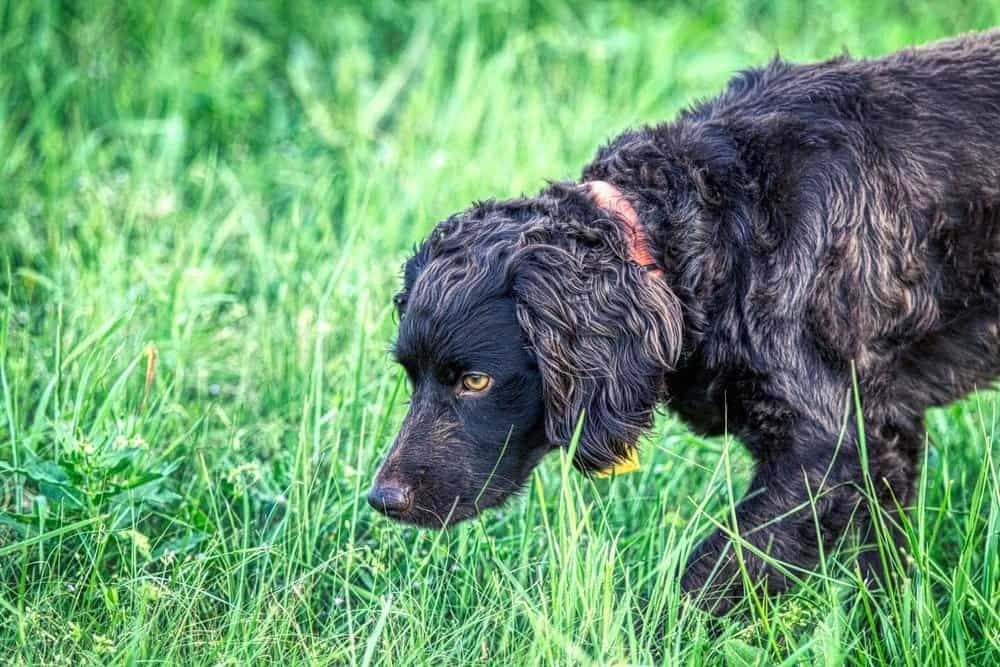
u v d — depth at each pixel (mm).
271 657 5793
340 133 10602
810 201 6023
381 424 7012
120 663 5617
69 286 8562
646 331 5898
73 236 9445
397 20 12008
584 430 5914
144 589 5922
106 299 8211
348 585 6055
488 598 6109
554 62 11672
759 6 12227
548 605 5934
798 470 6047
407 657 5625
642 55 11375
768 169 6102
